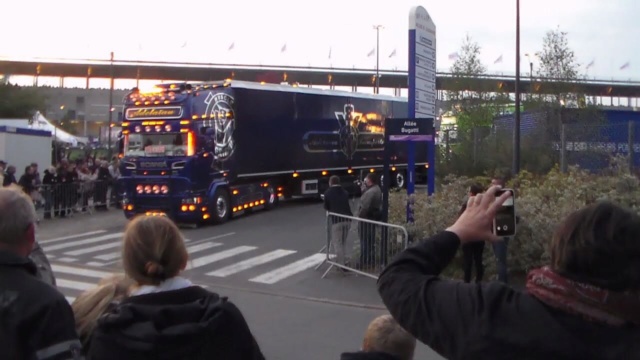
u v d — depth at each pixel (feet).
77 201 78.69
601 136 66.33
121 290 10.75
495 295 6.34
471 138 90.27
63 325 9.50
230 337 9.64
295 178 85.25
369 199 48.01
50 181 76.74
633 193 45.44
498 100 121.60
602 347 5.75
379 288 7.09
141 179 68.49
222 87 71.10
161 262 9.76
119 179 71.15
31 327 9.43
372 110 96.32
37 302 9.50
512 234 7.78
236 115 72.18
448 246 7.22
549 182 49.73
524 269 41.83
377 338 11.84
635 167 58.54
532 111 93.04
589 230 5.98
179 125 67.67
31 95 177.68
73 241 60.80
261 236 62.59
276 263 50.19
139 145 69.51
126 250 9.84
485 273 42.19
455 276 42.14
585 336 5.82
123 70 240.94
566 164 62.13
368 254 44.57
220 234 63.77
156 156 68.33
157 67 231.91
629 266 5.81
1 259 9.84
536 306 6.10
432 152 50.62
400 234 42.09
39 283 9.76
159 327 9.41
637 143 65.31
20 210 10.18
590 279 5.89
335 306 37.52
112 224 71.72
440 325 6.45
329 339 30.32
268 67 227.81
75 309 10.69
